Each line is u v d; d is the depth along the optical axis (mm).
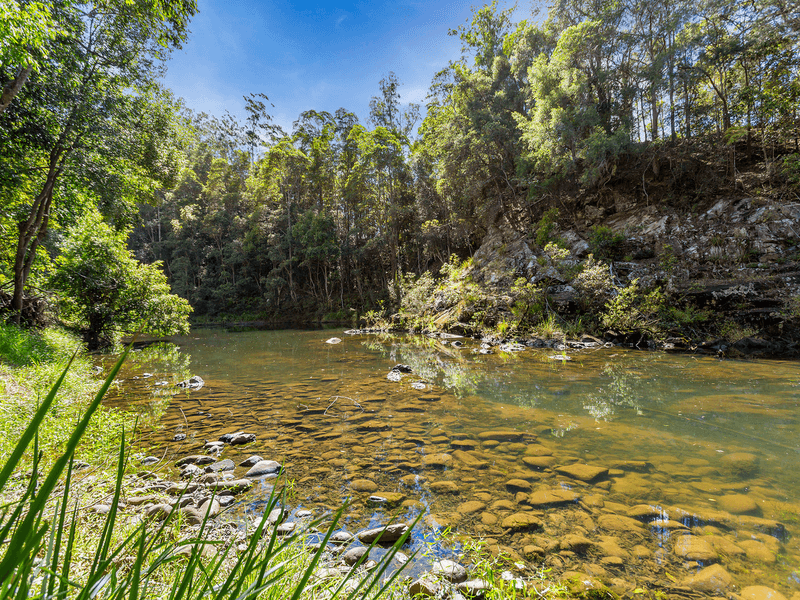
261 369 9008
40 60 6930
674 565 2207
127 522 2111
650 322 10914
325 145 32406
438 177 23891
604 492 3027
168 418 5066
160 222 37812
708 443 3934
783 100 11977
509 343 12359
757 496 2926
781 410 4883
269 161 32094
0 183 7879
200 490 3090
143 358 10898
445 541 2457
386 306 25797
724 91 14383
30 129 7617
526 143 17078
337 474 3426
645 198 14742
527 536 2498
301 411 5406
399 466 3574
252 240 32500
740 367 7562
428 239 24250
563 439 4152
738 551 2311
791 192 11328
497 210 19438
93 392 5699
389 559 613
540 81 15344
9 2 5363
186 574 679
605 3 14852
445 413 5219
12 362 5594
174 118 10898
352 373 8406
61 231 10750
